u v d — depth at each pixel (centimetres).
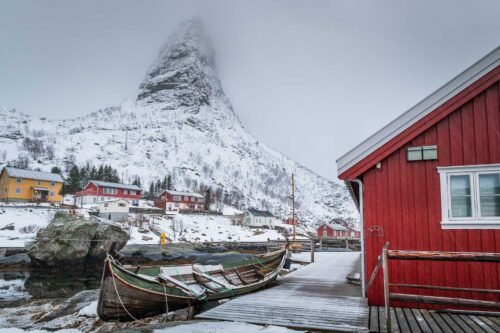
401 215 851
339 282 1345
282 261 1518
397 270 837
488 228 789
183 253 3684
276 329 684
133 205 8438
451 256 611
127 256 3288
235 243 4869
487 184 802
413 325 676
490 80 813
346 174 902
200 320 772
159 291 921
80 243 3048
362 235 909
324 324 707
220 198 14712
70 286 2228
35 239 3133
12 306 1533
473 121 824
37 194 6912
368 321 722
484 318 717
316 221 19712
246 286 1130
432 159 841
